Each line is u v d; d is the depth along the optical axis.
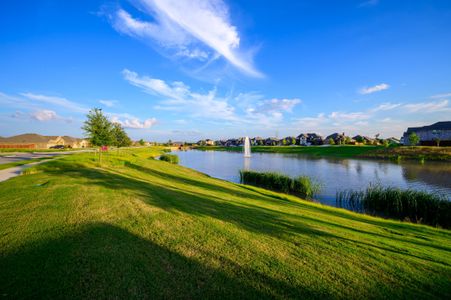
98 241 5.30
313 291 4.02
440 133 74.06
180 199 10.11
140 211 7.75
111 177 14.79
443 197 16.98
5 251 4.71
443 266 5.37
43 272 4.05
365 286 4.28
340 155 62.88
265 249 5.52
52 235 5.51
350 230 8.08
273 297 3.79
